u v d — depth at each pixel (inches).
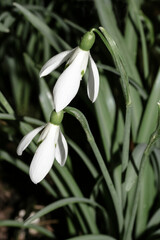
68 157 13.2
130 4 13.8
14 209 17.3
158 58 17.7
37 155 9.3
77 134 16.8
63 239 15.4
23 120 11.1
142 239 12.8
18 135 16.3
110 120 12.6
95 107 12.4
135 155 11.2
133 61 13.2
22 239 15.9
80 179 15.5
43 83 13.0
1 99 11.0
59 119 9.3
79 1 19.0
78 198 11.5
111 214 12.8
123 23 17.1
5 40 19.9
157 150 11.6
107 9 13.4
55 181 12.5
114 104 13.1
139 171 10.4
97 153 10.1
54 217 16.6
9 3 18.6
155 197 13.2
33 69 13.2
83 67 9.0
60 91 8.8
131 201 12.3
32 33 18.9
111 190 10.9
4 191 18.3
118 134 12.9
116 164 12.4
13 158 12.8
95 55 16.1
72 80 8.9
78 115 9.4
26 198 17.5
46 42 17.7
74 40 18.5
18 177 18.7
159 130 9.6
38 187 17.8
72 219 13.4
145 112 12.3
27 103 21.1
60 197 13.2
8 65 20.6
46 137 9.3
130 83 12.8
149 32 15.7
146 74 13.7
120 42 13.1
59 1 20.1
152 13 21.4
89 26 18.8
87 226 13.0
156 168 12.3
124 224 12.2
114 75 13.2
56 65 9.1
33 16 12.8
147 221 13.0
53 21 20.7
